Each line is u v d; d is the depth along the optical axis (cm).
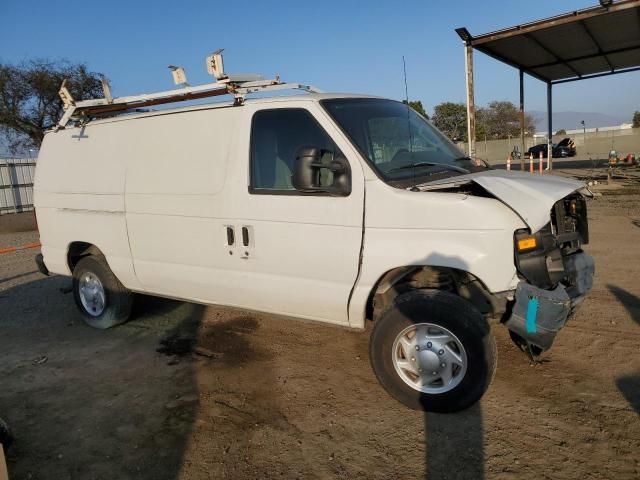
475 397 351
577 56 1673
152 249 496
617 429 336
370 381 425
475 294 375
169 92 479
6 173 2162
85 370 473
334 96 421
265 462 325
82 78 2103
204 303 483
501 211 341
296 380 432
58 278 848
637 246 824
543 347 346
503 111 6200
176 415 385
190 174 459
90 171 542
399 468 312
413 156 413
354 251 376
